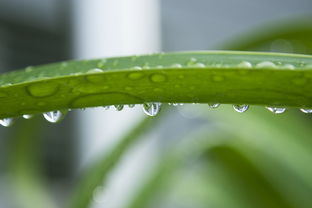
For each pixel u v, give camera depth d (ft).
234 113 1.54
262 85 0.96
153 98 0.97
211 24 4.64
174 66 0.96
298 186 1.43
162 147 3.36
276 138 1.48
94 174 1.37
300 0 5.58
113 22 3.44
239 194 1.57
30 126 1.49
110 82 0.97
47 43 3.44
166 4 4.24
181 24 4.37
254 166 1.49
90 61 0.99
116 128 3.15
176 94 0.97
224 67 0.94
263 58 0.96
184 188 1.74
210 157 1.59
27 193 1.49
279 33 1.41
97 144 3.17
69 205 1.38
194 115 1.85
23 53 3.35
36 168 1.52
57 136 3.25
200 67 0.95
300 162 1.44
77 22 3.41
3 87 0.95
